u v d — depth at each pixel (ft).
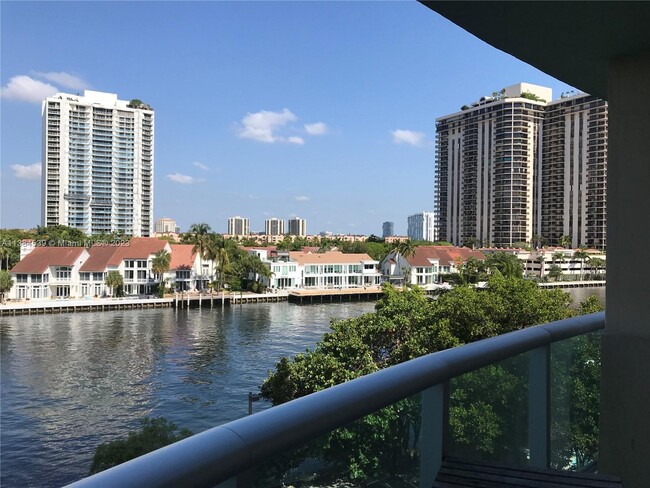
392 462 5.41
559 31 7.90
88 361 129.39
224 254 262.26
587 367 9.53
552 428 8.47
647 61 8.77
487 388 7.13
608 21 7.50
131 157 442.09
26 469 72.08
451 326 71.15
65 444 80.69
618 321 9.08
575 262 386.32
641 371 8.80
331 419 4.33
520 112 449.89
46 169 419.13
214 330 174.81
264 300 264.52
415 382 5.41
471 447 6.80
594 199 420.77
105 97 436.76
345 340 70.13
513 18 7.47
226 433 3.52
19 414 92.94
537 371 8.20
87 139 427.74
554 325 8.57
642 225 8.88
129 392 105.29
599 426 9.20
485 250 396.57
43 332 169.68
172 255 271.90
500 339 7.26
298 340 157.58
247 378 115.44
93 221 433.07
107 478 2.78
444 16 7.47
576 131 432.25
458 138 499.92
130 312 219.61
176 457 3.12
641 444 8.74
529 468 6.95
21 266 242.78
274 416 3.91
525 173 455.22
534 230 462.19
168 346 147.84
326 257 303.27
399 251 315.99
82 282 248.52
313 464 4.47
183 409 96.02
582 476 6.92
